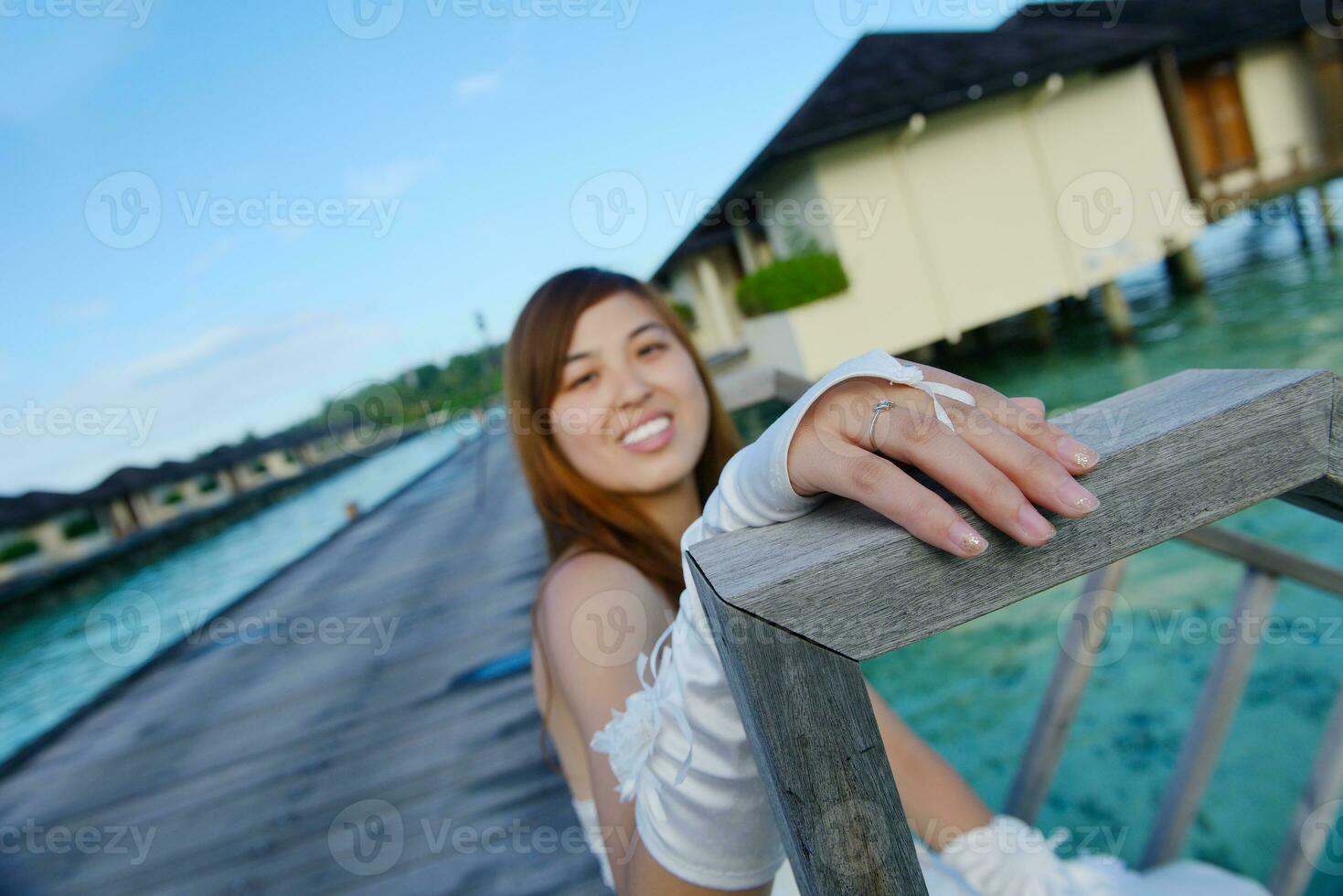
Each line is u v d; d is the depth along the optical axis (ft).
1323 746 3.24
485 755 10.02
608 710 2.53
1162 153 30.58
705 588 1.05
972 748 8.14
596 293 3.48
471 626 16.34
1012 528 0.93
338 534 37.78
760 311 29.35
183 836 10.61
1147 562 11.62
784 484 1.19
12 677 31.09
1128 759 7.07
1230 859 5.45
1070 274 29.50
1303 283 29.81
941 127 28.27
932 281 28.45
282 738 13.47
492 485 31.55
